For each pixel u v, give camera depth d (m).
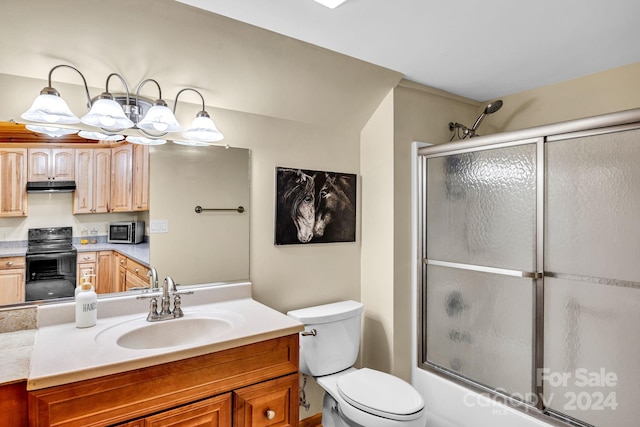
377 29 1.66
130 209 1.74
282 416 1.52
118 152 1.71
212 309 1.80
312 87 2.06
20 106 1.49
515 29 1.67
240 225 2.03
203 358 1.32
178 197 1.86
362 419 1.67
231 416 1.39
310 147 2.28
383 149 2.33
